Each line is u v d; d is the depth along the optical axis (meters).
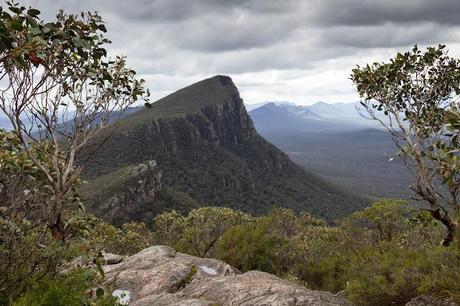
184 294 10.43
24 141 7.93
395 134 12.39
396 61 12.97
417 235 14.98
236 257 17.64
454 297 7.90
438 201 11.58
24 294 7.05
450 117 7.24
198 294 10.27
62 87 8.65
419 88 13.00
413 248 12.89
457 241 9.16
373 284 9.09
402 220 15.66
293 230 27.30
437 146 11.12
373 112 13.06
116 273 12.29
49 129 8.45
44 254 7.07
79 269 7.50
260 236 18.17
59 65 7.98
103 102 9.16
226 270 12.28
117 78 9.34
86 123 8.98
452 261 8.70
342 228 17.94
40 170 8.53
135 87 9.46
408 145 11.98
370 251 13.07
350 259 14.69
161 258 13.48
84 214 9.02
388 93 13.05
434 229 14.94
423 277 8.66
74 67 8.50
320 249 17.83
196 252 21.41
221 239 18.84
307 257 17.52
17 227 7.23
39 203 8.43
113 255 15.09
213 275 12.02
